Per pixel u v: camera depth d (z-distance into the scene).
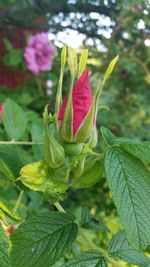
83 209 0.15
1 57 0.65
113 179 0.12
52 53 0.59
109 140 0.13
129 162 0.12
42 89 0.61
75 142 0.13
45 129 0.13
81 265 0.13
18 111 0.20
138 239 0.12
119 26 0.54
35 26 0.64
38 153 0.19
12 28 0.66
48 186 0.13
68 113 0.13
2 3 0.57
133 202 0.12
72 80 0.13
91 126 0.13
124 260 0.14
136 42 0.58
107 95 0.62
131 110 0.63
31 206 0.33
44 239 0.13
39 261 0.12
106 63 0.48
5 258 0.12
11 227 0.14
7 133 0.20
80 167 0.13
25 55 0.58
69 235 0.13
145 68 0.59
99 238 0.35
